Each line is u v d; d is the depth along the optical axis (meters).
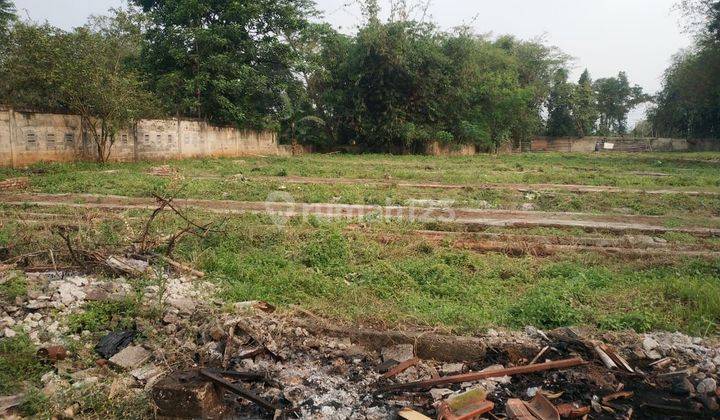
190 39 28.42
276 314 6.00
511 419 4.21
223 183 16.23
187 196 14.00
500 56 45.22
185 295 6.46
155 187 14.97
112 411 4.39
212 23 30.27
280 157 31.75
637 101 69.88
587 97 61.91
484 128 42.62
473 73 38.72
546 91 55.53
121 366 4.93
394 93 37.22
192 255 7.82
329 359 5.31
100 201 13.12
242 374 4.84
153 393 4.48
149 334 5.40
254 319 5.76
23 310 5.71
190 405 4.40
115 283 6.52
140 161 24.78
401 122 37.28
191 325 5.64
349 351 5.43
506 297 6.81
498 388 4.79
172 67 29.58
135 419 4.33
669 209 13.34
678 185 18.31
